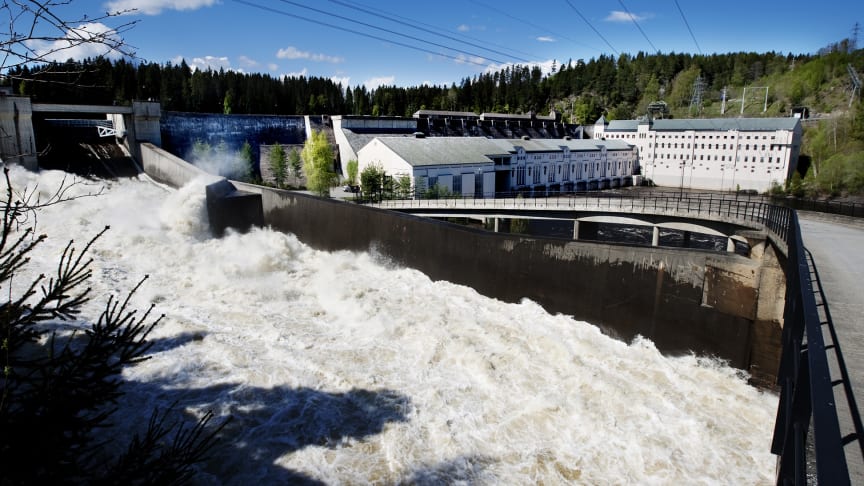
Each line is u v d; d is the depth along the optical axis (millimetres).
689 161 104250
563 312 15352
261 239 23391
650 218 40344
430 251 18516
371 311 15734
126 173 46375
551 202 45125
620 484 9180
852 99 116500
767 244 12477
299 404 11078
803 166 100625
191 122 67562
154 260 20453
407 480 9133
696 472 9477
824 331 8445
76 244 21375
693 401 11719
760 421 11117
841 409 5902
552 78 196625
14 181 32031
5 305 5066
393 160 60156
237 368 12391
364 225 21000
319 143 65562
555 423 10703
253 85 108625
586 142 100625
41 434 4898
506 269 16406
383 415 10797
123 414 10422
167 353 13008
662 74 183000
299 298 17297
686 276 13406
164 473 5848
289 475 9148
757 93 146750
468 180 63906
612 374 12586
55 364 5223
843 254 15133
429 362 12859
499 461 9648
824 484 2479
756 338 12602
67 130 54312
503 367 12641
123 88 85812
